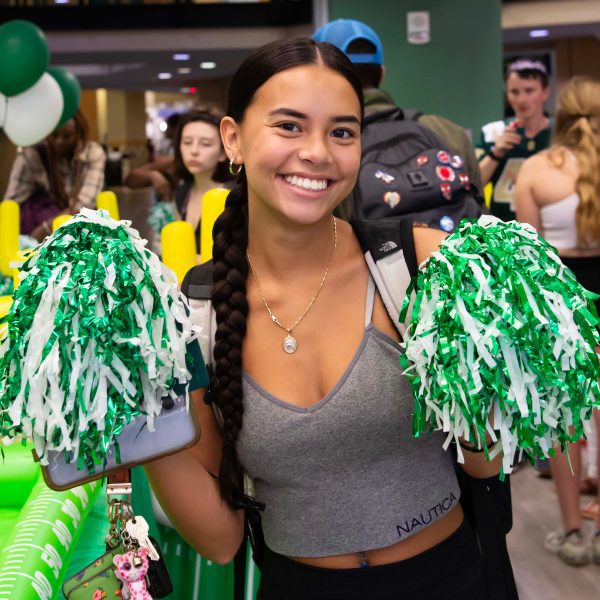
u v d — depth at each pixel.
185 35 10.40
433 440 1.42
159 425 1.23
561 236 3.34
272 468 1.39
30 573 1.62
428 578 1.41
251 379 1.38
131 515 1.34
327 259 1.41
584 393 1.21
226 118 1.42
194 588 2.25
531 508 3.77
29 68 3.80
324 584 1.42
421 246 1.42
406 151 2.58
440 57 6.40
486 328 1.17
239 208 1.45
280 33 10.41
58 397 1.14
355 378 1.35
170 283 1.24
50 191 4.58
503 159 4.27
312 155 1.29
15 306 1.17
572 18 9.75
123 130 18.33
